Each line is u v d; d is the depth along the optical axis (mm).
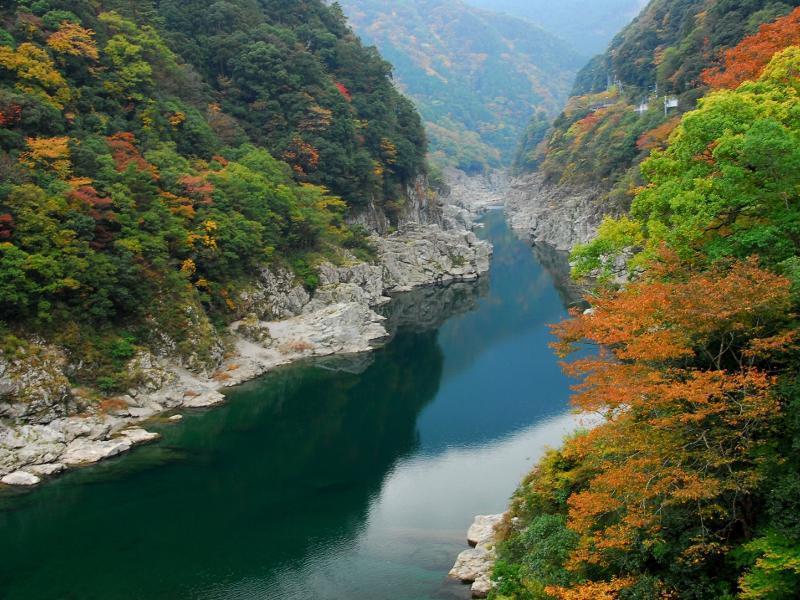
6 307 40906
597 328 22625
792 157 21344
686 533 17422
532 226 154125
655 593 17047
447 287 96875
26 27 57031
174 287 52844
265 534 31016
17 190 42344
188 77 79438
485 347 66438
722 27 86875
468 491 35719
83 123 57250
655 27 151375
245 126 86562
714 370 19078
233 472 38281
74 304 45125
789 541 15594
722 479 16953
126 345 46719
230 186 64375
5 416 38500
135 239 48812
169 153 61500
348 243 88125
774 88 28250
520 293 91312
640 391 17453
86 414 42188
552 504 25859
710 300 17734
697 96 81188
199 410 47719
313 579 26953
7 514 32500
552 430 44188
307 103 91750
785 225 21953
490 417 47375
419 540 30172
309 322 64688
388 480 37406
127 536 30688
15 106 49000
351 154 96312
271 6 106875
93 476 36844
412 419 47562
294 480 37406
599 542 18703
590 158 131375
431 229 111562
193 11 90812
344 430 45781
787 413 16781
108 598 25828
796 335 17344
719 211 24328
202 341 52531
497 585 22531
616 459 19922
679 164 28375
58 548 29516
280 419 47375
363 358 62656
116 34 67812
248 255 63656
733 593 16656
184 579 27203
